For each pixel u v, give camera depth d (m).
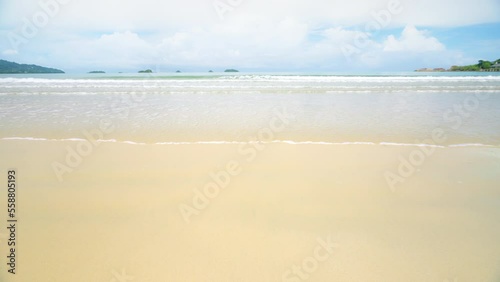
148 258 2.49
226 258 2.50
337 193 3.66
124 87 16.34
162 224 2.97
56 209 3.23
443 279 2.28
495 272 2.33
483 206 3.33
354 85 17.88
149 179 4.05
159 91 14.27
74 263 2.42
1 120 7.44
